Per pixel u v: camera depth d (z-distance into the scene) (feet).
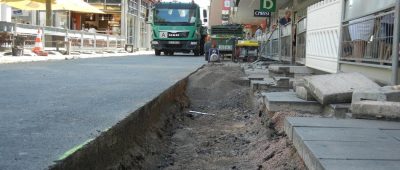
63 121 15.71
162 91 25.23
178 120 25.89
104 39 103.14
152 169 16.34
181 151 19.45
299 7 71.77
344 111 17.80
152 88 26.94
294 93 24.17
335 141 12.87
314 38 33.30
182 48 102.58
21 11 109.50
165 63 61.05
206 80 40.63
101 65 51.52
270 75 39.86
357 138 13.26
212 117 28.43
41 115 17.01
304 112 20.27
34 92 24.61
